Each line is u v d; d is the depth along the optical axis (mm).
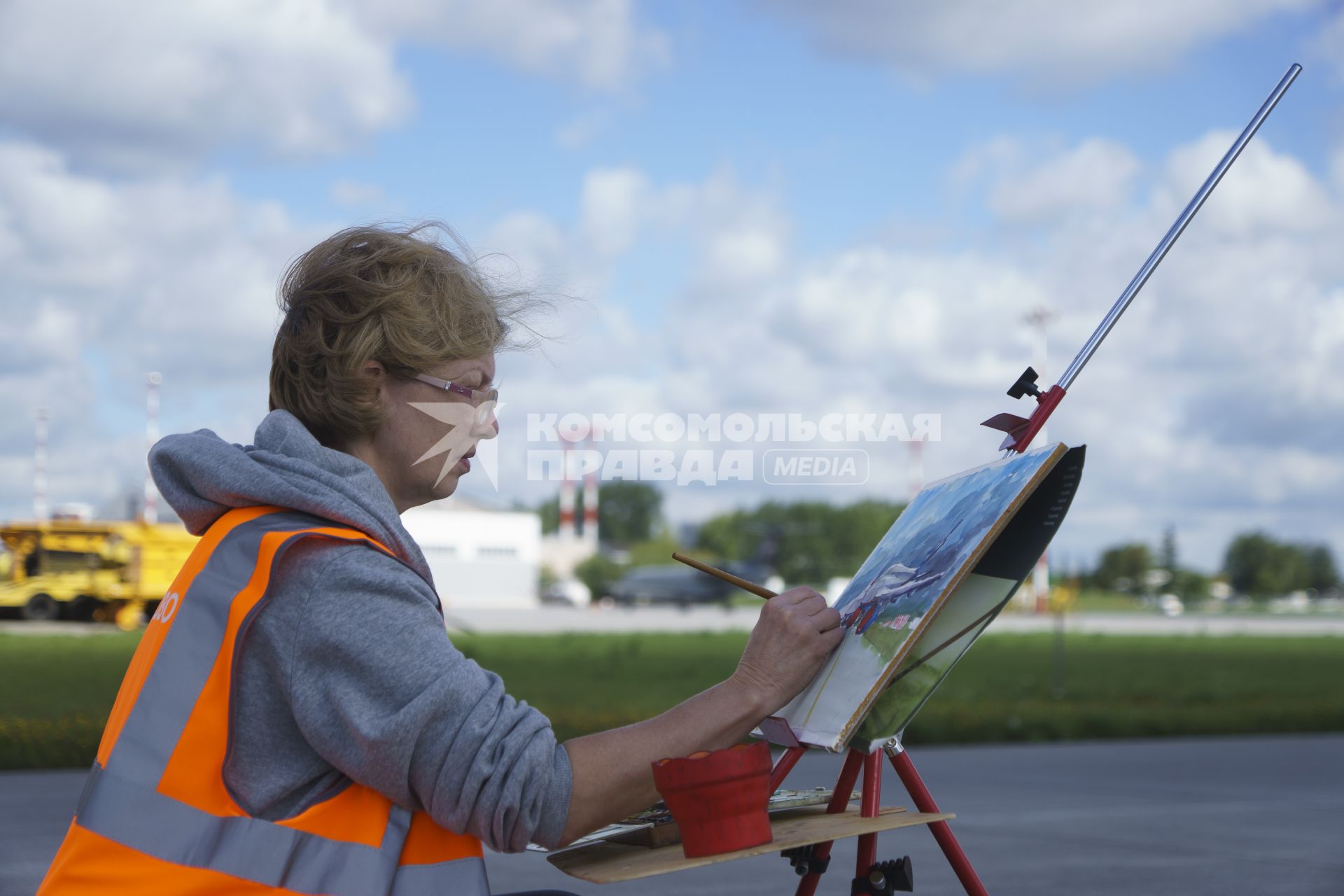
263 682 1183
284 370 1349
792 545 91312
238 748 1174
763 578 70938
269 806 1172
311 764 1189
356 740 1150
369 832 1180
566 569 87562
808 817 1399
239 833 1143
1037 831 5781
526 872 4797
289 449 1281
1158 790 7402
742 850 1225
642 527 103750
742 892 4418
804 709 1383
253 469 1252
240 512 1261
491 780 1161
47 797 6434
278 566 1190
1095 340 1460
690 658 22562
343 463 1276
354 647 1172
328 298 1320
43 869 4539
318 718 1165
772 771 1381
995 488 1299
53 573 26375
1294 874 4746
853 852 5188
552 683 15875
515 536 63344
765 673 1313
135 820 1128
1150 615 76562
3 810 5953
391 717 1151
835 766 8078
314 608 1183
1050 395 1438
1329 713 12836
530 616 48719
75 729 8711
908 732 10539
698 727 1276
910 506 1646
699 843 1224
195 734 1156
